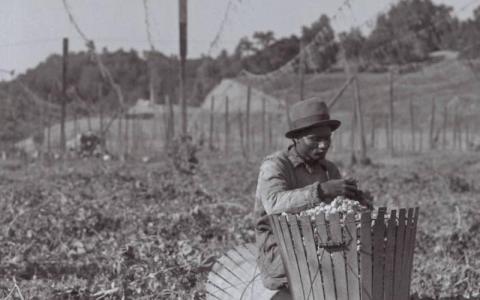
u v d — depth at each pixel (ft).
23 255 26.40
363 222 13.29
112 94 216.13
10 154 131.54
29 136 158.20
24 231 30.48
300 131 16.11
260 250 16.34
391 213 13.70
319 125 15.88
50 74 236.02
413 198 52.75
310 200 14.67
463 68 187.11
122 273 22.58
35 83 232.32
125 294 20.86
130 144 166.30
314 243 13.84
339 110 200.34
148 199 45.68
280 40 172.86
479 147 146.30
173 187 48.34
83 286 22.27
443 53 198.18
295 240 14.16
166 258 22.91
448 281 22.54
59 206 38.24
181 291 20.84
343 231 13.51
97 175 63.57
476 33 171.63
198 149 68.28
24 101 151.94
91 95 228.43
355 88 102.73
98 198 46.06
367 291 13.51
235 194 51.11
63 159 104.27
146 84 244.42
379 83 218.59
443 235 30.58
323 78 208.23
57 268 25.39
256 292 16.19
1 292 21.42
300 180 16.28
